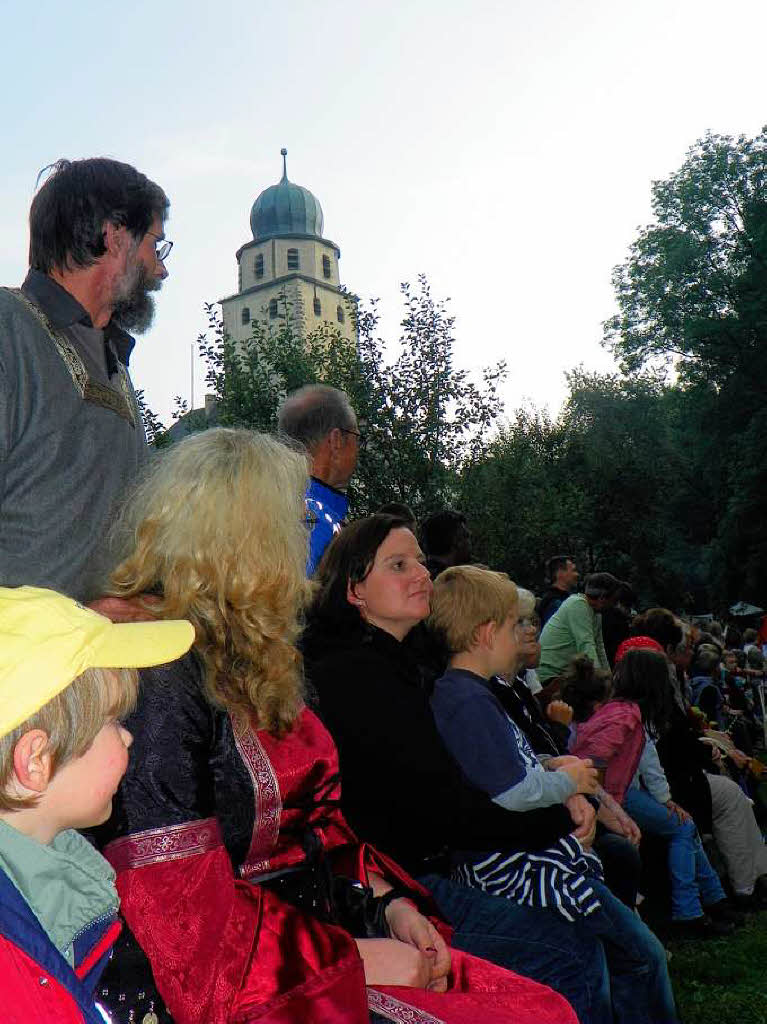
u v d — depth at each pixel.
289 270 68.50
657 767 5.70
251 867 1.82
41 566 2.09
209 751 1.71
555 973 2.91
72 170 2.37
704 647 10.71
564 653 7.32
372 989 1.86
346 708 2.66
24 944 1.22
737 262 34.62
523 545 22.83
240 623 1.80
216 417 14.83
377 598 2.95
